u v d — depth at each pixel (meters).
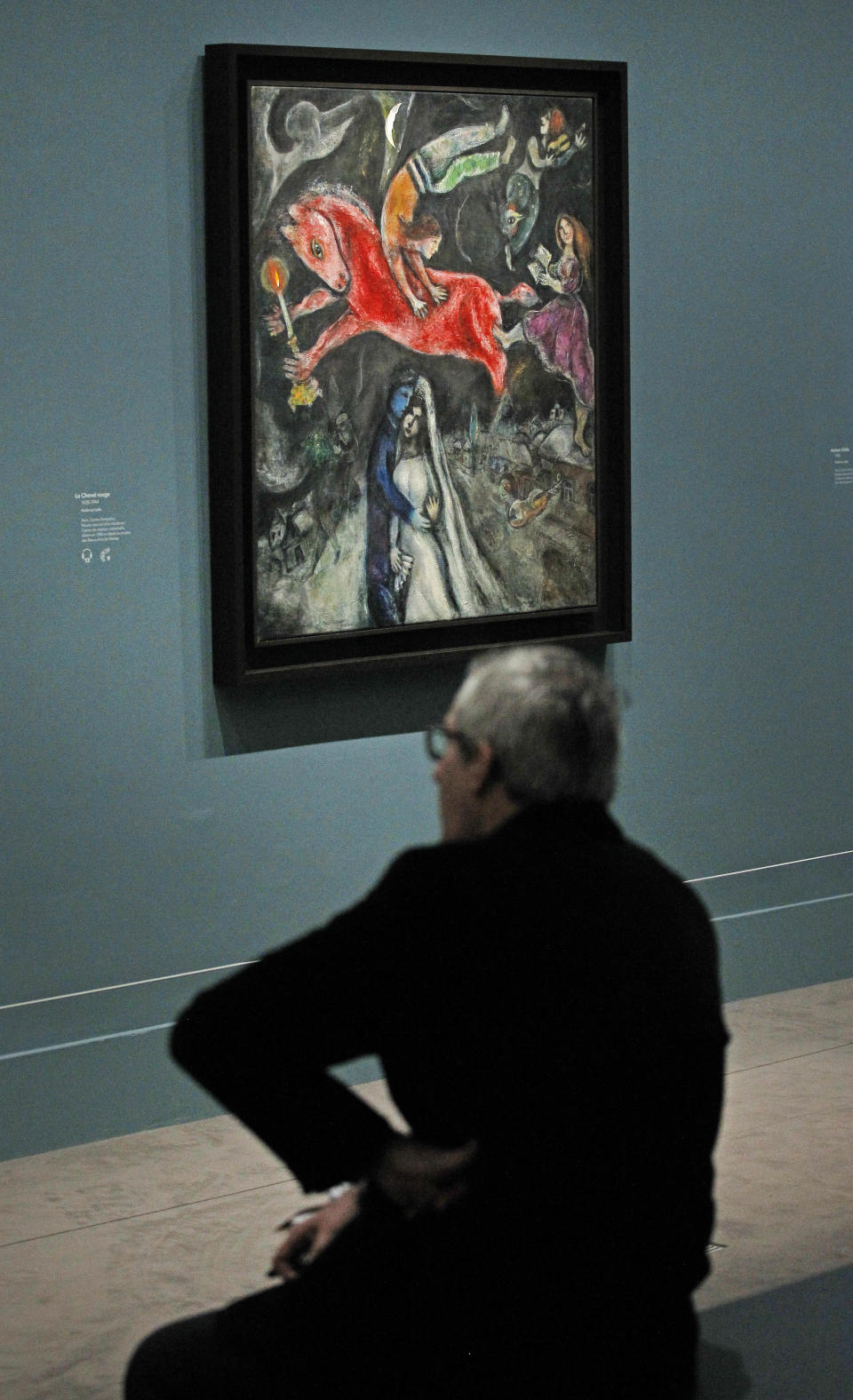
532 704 2.23
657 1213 2.18
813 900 6.81
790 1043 6.08
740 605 6.53
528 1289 2.15
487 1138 2.14
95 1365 3.82
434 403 5.59
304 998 2.15
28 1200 4.80
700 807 6.51
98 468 5.08
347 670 5.51
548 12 5.80
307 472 5.36
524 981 2.14
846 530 6.79
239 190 5.15
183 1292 4.21
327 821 5.63
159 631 5.24
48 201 4.91
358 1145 2.17
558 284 5.82
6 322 4.88
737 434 6.45
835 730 6.84
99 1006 5.24
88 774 5.16
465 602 5.75
